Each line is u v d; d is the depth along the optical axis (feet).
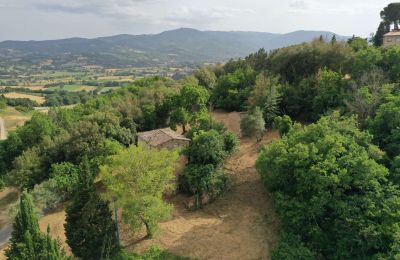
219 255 116.67
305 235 117.39
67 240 114.62
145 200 119.03
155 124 249.75
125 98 280.72
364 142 132.36
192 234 128.77
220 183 148.66
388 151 137.28
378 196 112.27
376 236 105.60
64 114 284.00
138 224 122.11
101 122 204.95
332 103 192.54
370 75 182.39
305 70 251.19
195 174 144.46
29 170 191.72
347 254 108.78
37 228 92.22
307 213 115.14
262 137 198.39
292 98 216.74
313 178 117.91
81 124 199.93
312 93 212.02
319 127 131.95
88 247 114.21
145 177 119.55
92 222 113.19
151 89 288.30
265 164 134.41
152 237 128.67
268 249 117.91
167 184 135.85
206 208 145.59
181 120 220.23
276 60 272.51
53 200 164.14
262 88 213.66
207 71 343.67
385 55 197.98
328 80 200.54
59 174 174.19
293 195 127.24
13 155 245.65
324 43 257.96
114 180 119.96
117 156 123.95
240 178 160.45
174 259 115.44
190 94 223.30
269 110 210.59
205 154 147.54
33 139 244.63
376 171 115.96
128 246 124.88
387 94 159.12
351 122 140.26
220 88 277.85
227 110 269.64
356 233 108.27
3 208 198.80
